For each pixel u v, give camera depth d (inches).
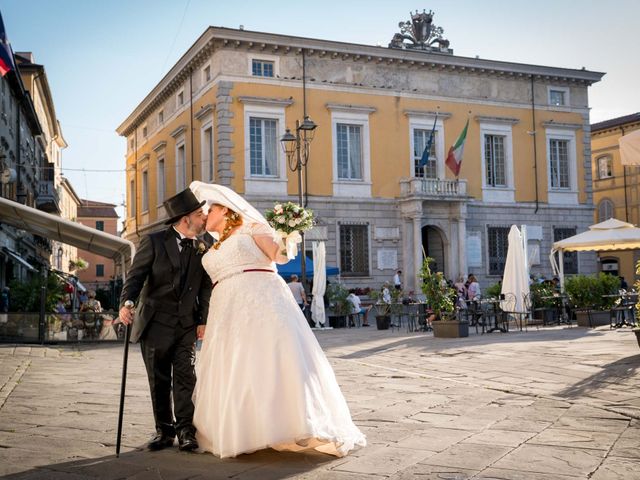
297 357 171.9
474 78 1289.4
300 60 1152.2
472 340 556.7
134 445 188.5
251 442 167.2
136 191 1646.2
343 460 169.2
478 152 1284.4
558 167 1368.1
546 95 1353.3
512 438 192.4
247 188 1110.4
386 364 401.4
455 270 1211.2
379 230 1192.2
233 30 1090.1
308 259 976.9
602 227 759.7
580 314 696.4
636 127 1774.1
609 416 223.8
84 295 1462.8
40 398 271.1
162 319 185.5
